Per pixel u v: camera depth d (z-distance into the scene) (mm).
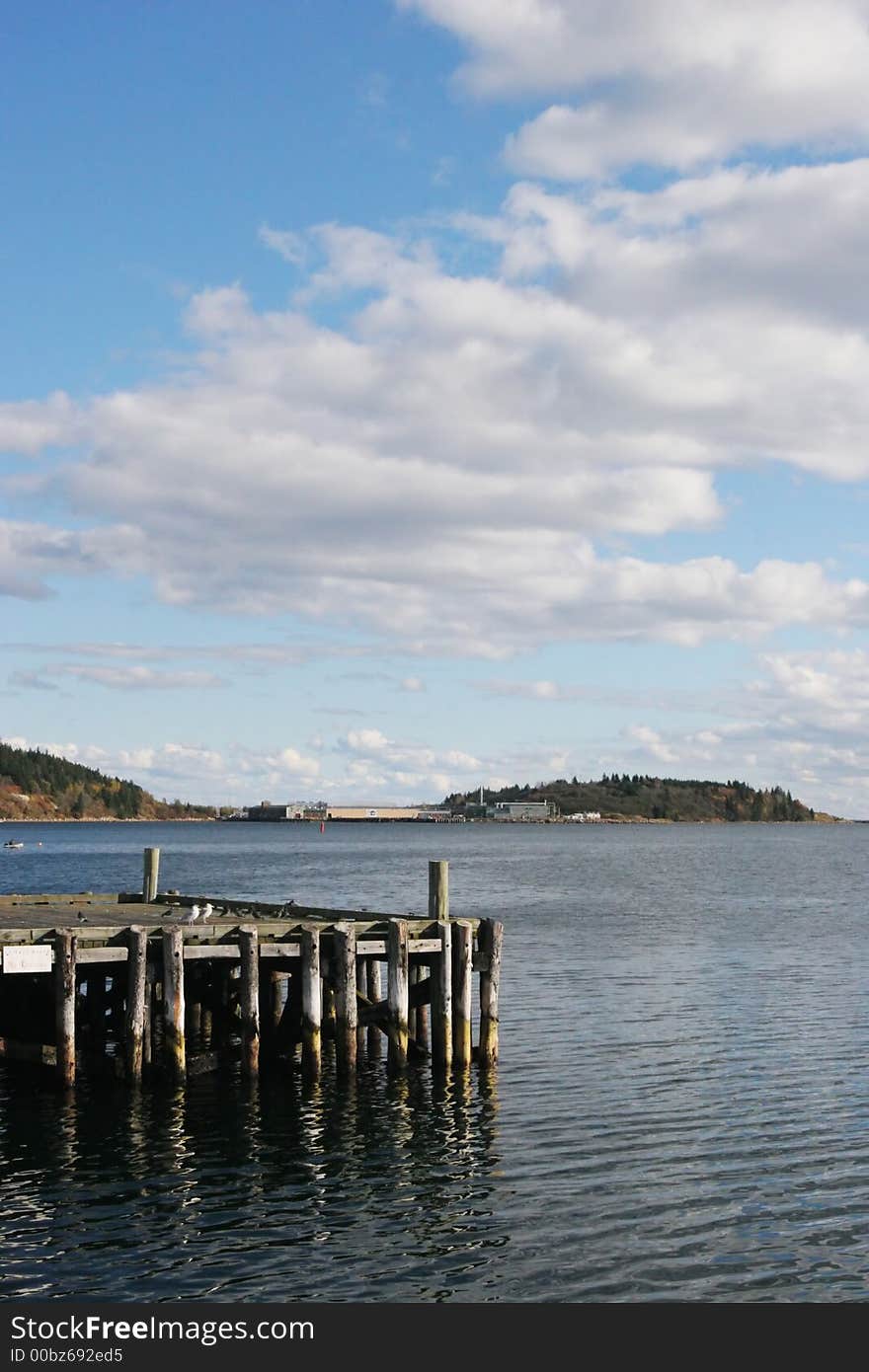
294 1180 23109
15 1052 29578
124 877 108812
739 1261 19656
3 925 32188
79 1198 22078
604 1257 19828
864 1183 23062
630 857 167875
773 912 75812
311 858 159625
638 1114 27531
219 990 35156
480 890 94000
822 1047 34375
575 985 44812
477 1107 27984
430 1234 20547
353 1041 29797
